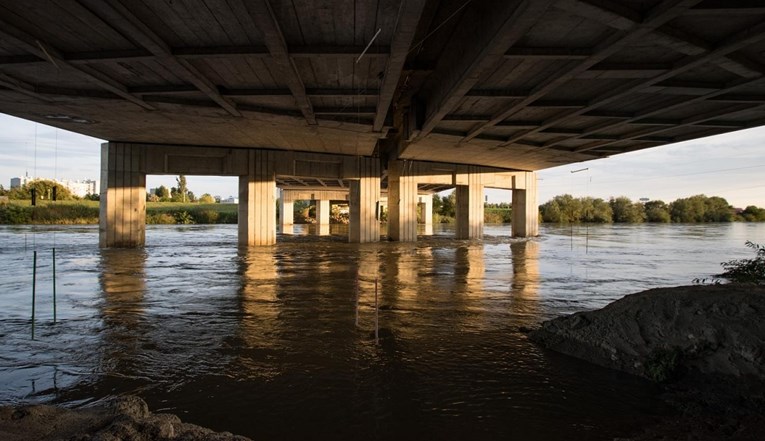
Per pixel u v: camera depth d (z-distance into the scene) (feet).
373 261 67.15
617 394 19.83
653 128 64.08
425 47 41.65
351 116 58.08
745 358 20.29
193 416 17.25
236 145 81.05
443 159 98.02
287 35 32.63
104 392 19.33
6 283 45.62
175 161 80.33
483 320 32.30
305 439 15.66
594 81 43.19
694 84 42.63
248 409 17.88
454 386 20.39
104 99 48.44
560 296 41.47
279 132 66.85
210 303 37.11
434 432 16.26
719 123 58.65
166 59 35.78
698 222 272.51
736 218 293.23
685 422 17.30
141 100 48.73
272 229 87.35
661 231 170.60
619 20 27.61
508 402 18.84
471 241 107.04
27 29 31.86
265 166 85.10
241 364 22.89
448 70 43.75
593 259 73.20
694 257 77.56
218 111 53.11
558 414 17.85
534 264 65.62
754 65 36.42
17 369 21.91
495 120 55.93
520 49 33.83
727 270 56.08
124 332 28.37
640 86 41.96
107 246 77.25
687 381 20.93
